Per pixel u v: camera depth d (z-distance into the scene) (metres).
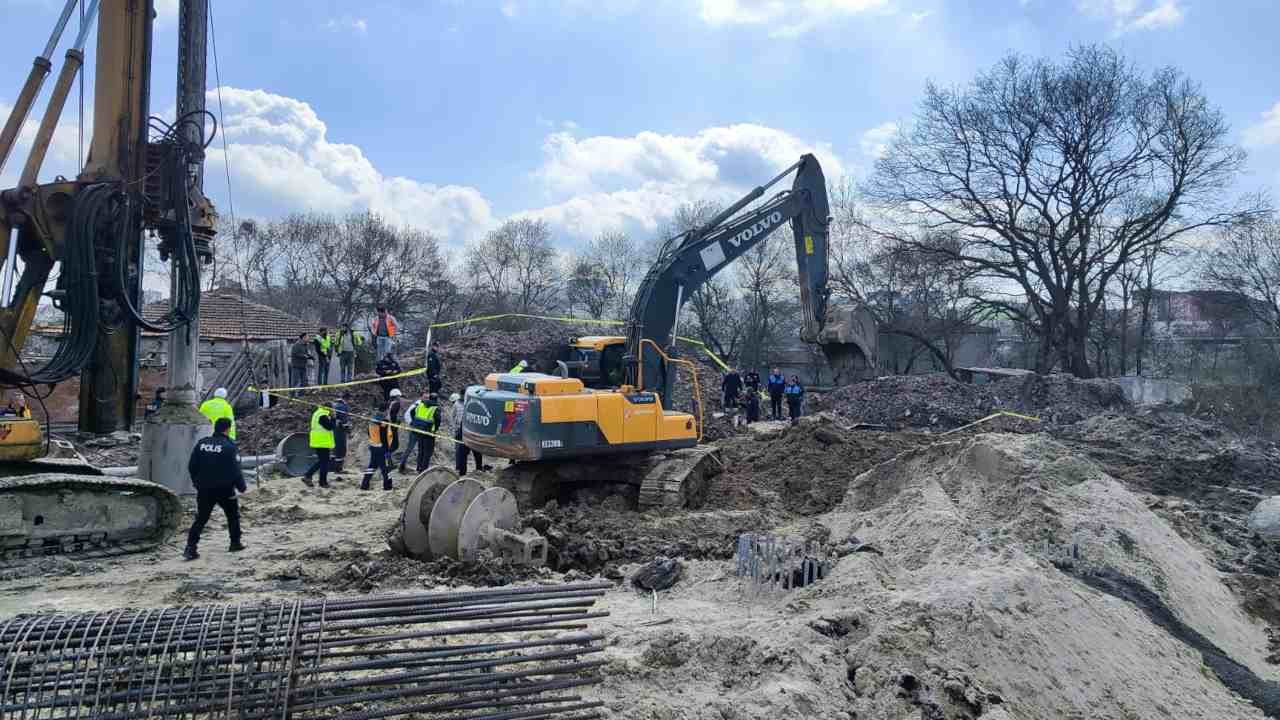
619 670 6.25
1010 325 55.81
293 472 16.45
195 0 12.84
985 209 35.56
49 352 23.86
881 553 8.80
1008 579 7.55
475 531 9.34
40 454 10.30
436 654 5.42
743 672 6.34
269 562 9.79
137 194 12.04
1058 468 10.79
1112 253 35.53
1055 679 6.67
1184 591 9.20
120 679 4.88
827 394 29.25
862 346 20.03
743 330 50.19
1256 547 12.10
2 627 5.03
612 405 12.15
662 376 14.24
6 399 10.72
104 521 9.89
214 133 12.48
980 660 6.51
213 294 31.67
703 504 12.88
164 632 5.09
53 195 10.84
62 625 5.07
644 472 12.47
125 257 11.52
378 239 53.03
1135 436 21.52
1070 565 9.10
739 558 8.67
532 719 5.40
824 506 13.12
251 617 5.30
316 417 14.72
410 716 5.41
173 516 10.34
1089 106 33.34
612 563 9.64
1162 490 16.28
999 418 23.64
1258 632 9.47
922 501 10.37
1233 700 7.43
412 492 9.89
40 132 10.93
